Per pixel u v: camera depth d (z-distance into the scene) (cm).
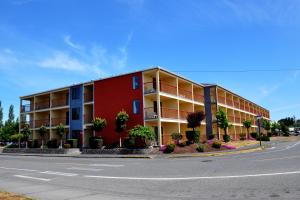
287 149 2856
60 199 902
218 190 927
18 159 2925
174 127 3769
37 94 4744
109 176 1419
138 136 3009
